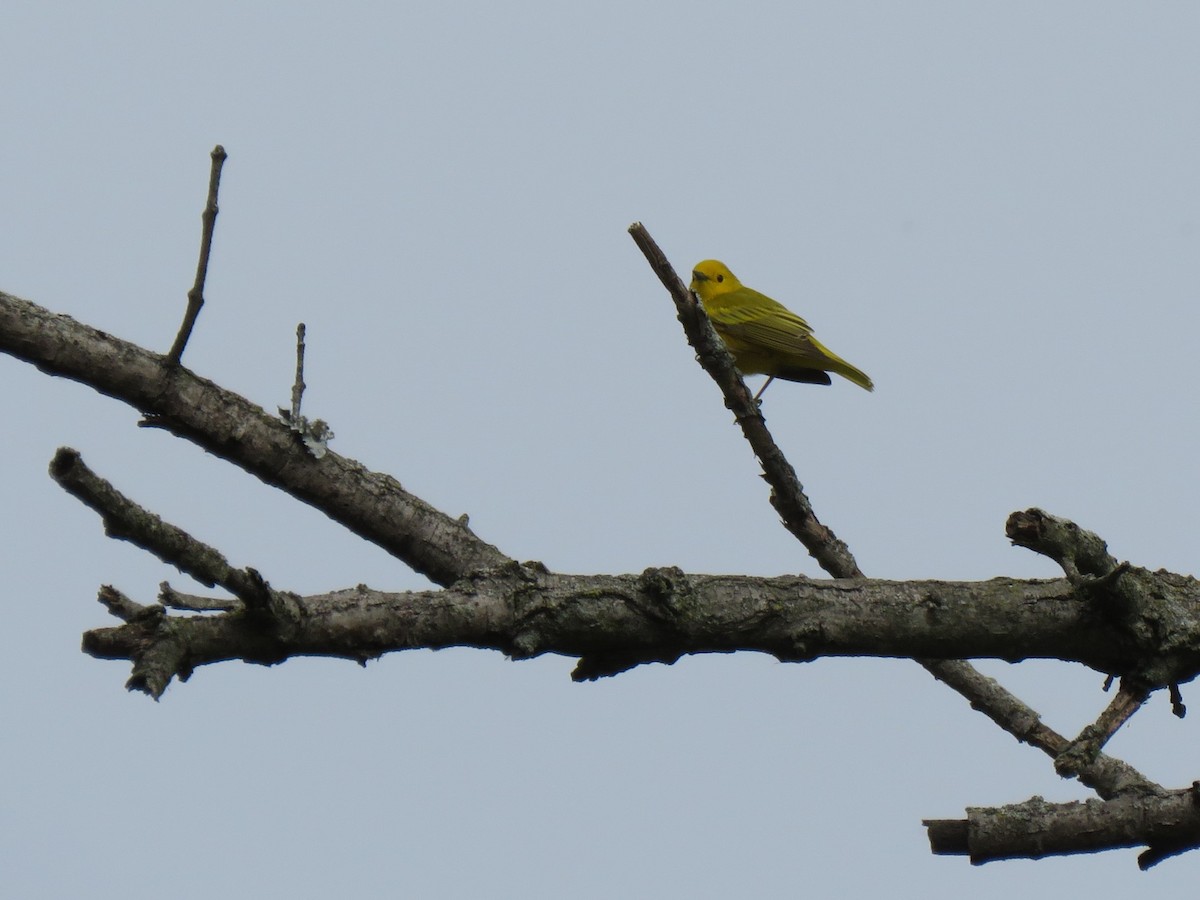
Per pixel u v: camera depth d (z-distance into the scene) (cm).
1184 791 764
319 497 923
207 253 819
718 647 757
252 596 612
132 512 588
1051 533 798
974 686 1005
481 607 700
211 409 887
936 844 768
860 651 781
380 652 669
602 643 729
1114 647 798
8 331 834
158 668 584
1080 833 755
